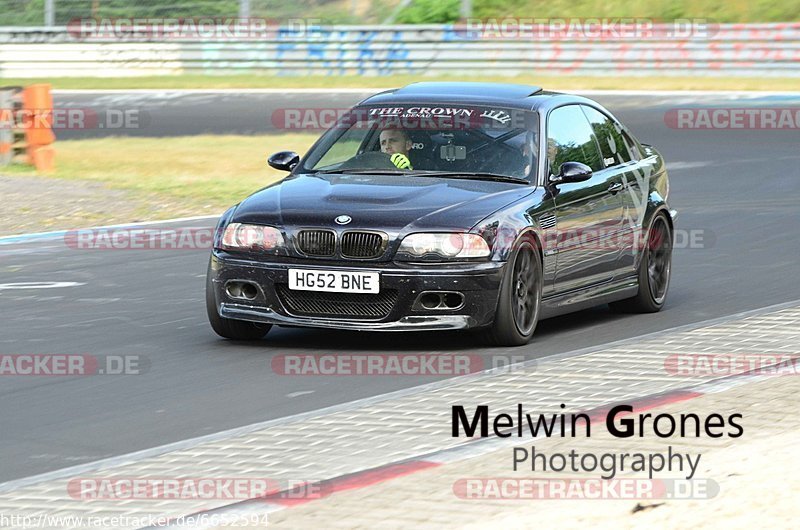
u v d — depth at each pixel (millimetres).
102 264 38875
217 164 65688
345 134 29547
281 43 115438
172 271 37531
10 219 48344
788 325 28250
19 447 19516
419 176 27922
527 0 126812
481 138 28594
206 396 22672
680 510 15406
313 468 17812
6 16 124312
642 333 28391
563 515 15219
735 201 51125
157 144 74625
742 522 15031
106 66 118312
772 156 64125
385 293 25531
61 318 30469
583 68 107375
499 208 26422
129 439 19953
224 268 26562
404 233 25578
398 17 122125
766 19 119938
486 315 25781
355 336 27828
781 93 90562
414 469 17312
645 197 31391
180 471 17812
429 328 25562
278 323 25969
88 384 23719
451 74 110812
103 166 65812
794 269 36969
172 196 54656
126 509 16109
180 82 111875
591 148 30391
